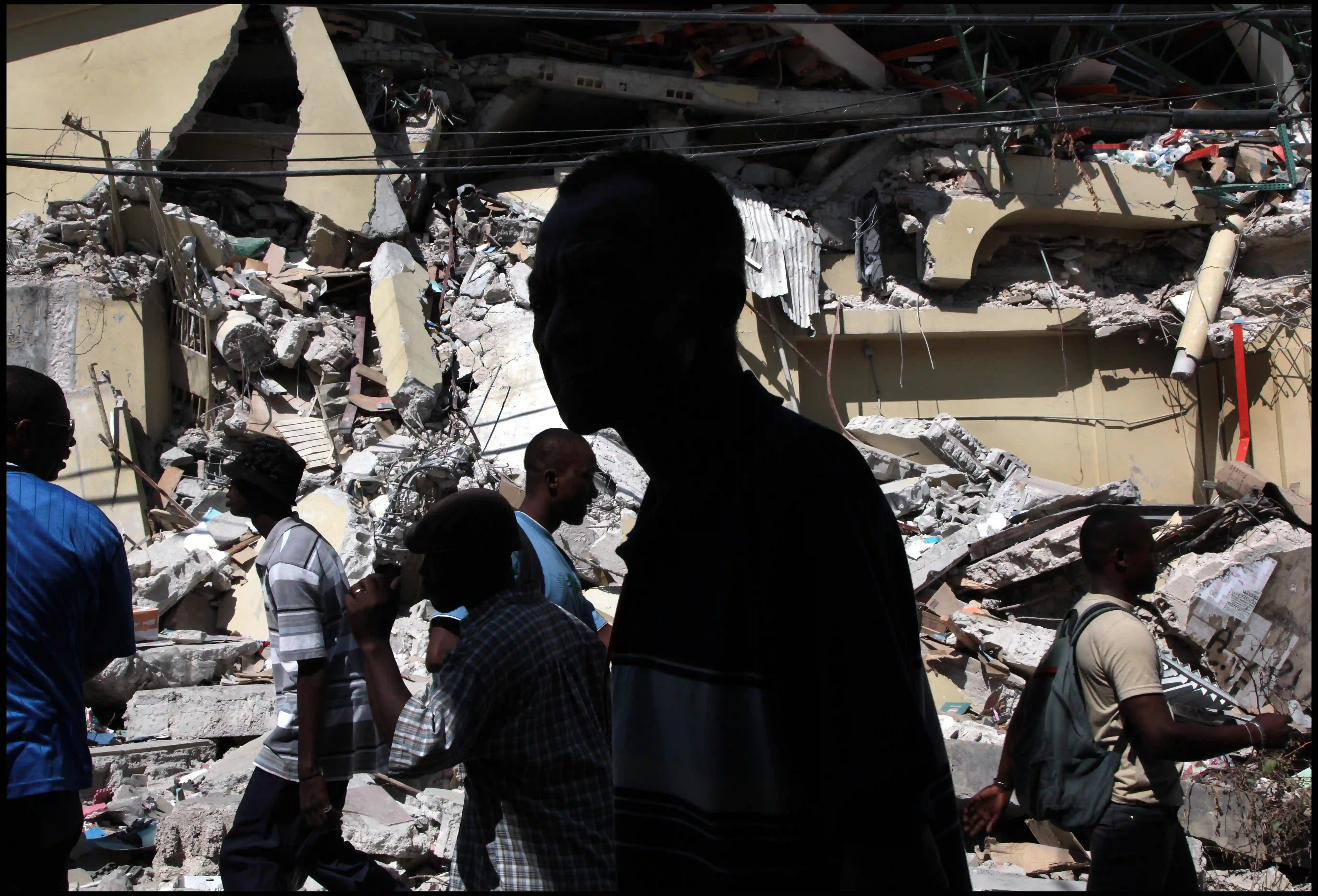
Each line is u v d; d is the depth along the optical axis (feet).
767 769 4.10
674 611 4.48
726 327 4.47
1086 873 17.30
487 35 52.90
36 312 35.45
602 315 4.27
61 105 40.09
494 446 39.24
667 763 4.40
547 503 12.99
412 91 48.91
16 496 9.26
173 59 41.57
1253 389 55.01
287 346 39.50
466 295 45.01
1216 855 18.52
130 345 36.32
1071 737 9.86
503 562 8.91
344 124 45.11
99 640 10.11
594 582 32.50
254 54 48.42
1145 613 28.09
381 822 16.76
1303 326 52.95
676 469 4.52
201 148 45.55
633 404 4.37
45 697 8.91
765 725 4.09
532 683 8.21
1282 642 26.84
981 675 27.12
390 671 8.89
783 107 51.39
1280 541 28.14
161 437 37.24
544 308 4.57
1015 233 55.01
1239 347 51.93
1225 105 55.83
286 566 11.94
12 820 8.56
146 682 23.13
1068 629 10.23
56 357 35.35
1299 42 51.57
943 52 54.08
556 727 8.27
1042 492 38.58
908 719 3.78
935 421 47.98
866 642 3.84
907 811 3.67
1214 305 53.52
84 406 33.94
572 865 8.04
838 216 52.42
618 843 4.51
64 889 9.24
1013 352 55.47
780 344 48.91
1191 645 27.48
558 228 4.42
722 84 50.88
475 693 7.98
